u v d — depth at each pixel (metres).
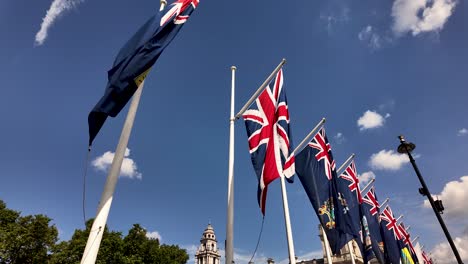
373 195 24.70
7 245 33.62
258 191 12.06
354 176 22.25
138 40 9.16
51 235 38.19
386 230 26.33
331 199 16.12
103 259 42.06
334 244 15.02
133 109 8.95
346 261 80.19
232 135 14.46
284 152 12.89
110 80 8.39
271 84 14.70
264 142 13.05
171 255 55.94
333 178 17.17
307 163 16.80
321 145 17.70
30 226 36.22
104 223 7.54
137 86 8.57
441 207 15.23
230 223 11.96
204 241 125.88
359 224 20.55
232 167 13.43
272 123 13.68
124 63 8.66
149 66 8.81
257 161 12.52
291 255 13.88
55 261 36.56
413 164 16.70
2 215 38.47
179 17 10.06
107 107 7.92
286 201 15.31
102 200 7.75
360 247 20.22
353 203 20.84
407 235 34.28
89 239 7.27
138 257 46.41
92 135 7.62
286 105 14.07
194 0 10.73
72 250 38.97
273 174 12.06
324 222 15.34
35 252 36.09
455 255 14.18
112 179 8.00
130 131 8.69
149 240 51.75
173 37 9.59
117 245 44.22
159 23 9.51
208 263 120.00
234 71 16.55
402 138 17.39
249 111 13.95
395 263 24.70
